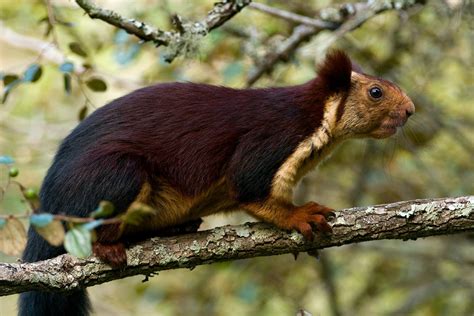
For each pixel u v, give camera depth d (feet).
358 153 52.08
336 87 32.37
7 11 51.16
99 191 29.76
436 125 49.65
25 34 54.90
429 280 54.29
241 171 30.76
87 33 50.19
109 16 33.91
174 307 53.83
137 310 58.18
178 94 32.32
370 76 33.14
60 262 28.37
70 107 55.26
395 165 52.01
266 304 52.44
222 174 31.45
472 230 29.60
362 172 50.55
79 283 28.66
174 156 31.19
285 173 30.58
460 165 52.65
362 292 54.49
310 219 30.01
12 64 57.72
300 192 52.24
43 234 23.20
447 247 53.36
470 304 52.65
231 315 53.78
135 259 29.53
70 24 36.32
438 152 53.88
